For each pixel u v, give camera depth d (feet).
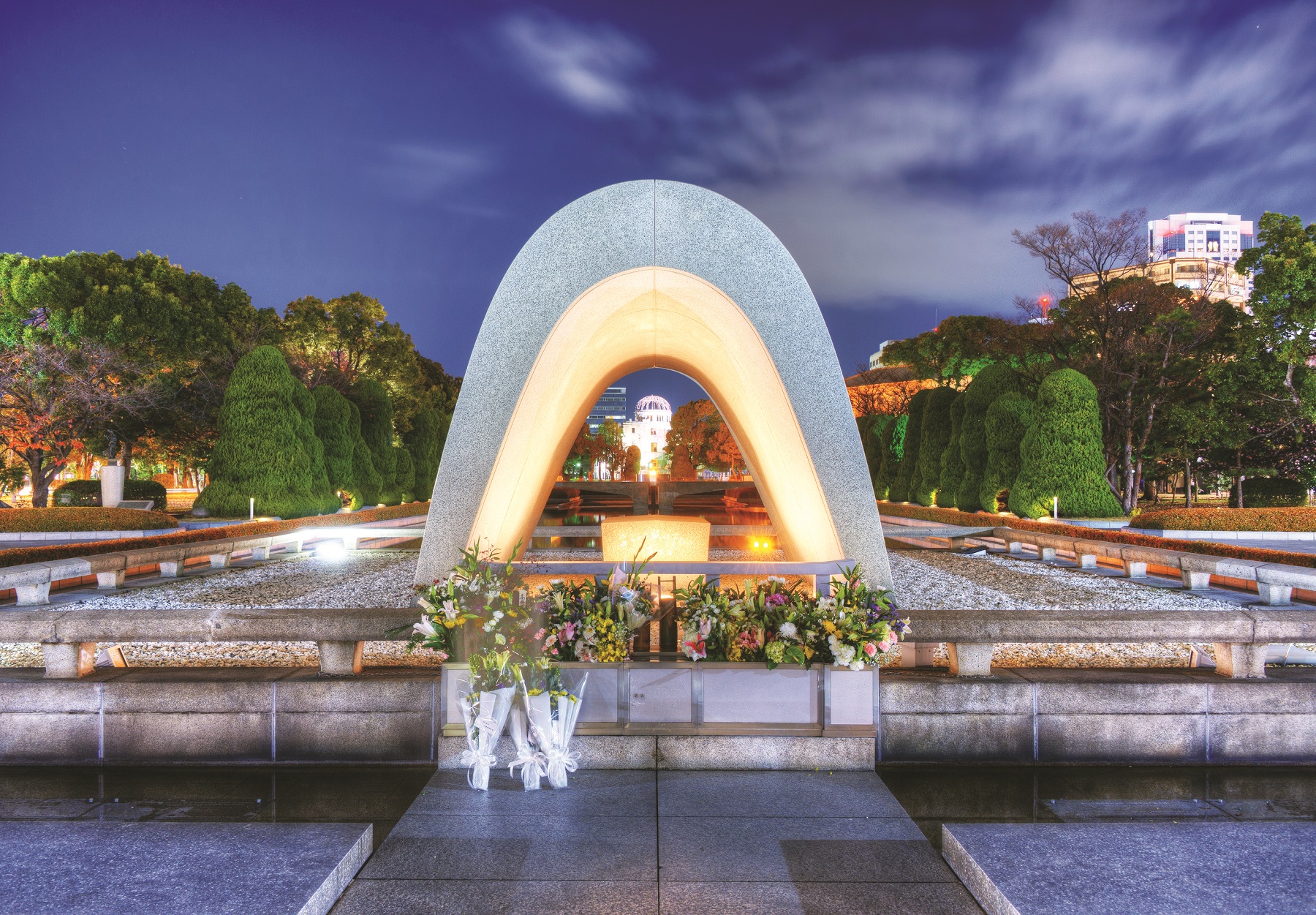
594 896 7.87
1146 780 11.71
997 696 12.24
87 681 12.35
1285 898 7.06
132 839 8.33
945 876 8.40
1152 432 69.15
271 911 6.77
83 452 64.28
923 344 107.45
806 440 14.87
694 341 19.29
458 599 11.34
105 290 63.05
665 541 20.39
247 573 29.48
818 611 11.57
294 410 51.44
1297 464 66.44
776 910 7.62
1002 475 55.52
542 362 14.94
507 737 11.55
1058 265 66.74
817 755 11.57
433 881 8.14
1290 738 12.28
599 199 14.80
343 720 12.28
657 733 11.54
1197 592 24.62
